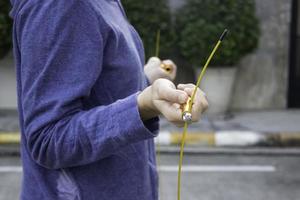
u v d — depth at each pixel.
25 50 1.14
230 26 7.07
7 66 7.68
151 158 1.46
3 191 4.88
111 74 1.22
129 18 7.06
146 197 1.34
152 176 1.44
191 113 0.98
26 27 1.14
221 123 7.12
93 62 1.14
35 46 1.13
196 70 7.35
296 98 8.02
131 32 1.37
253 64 7.89
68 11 1.12
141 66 1.35
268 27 7.78
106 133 1.06
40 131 1.12
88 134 1.07
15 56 1.23
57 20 1.12
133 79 1.26
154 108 1.03
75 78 1.12
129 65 1.25
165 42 7.16
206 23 7.11
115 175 1.26
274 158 6.12
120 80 1.24
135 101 1.05
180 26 7.29
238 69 7.87
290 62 7.91
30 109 1.13
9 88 7.74
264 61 7.89
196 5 7.21
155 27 7.12
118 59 1.23
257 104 8.00
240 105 8.00
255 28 7.27
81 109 1.16
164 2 7.22
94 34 1.15
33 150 1.16
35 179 1.25
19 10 1.17
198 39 7.04
